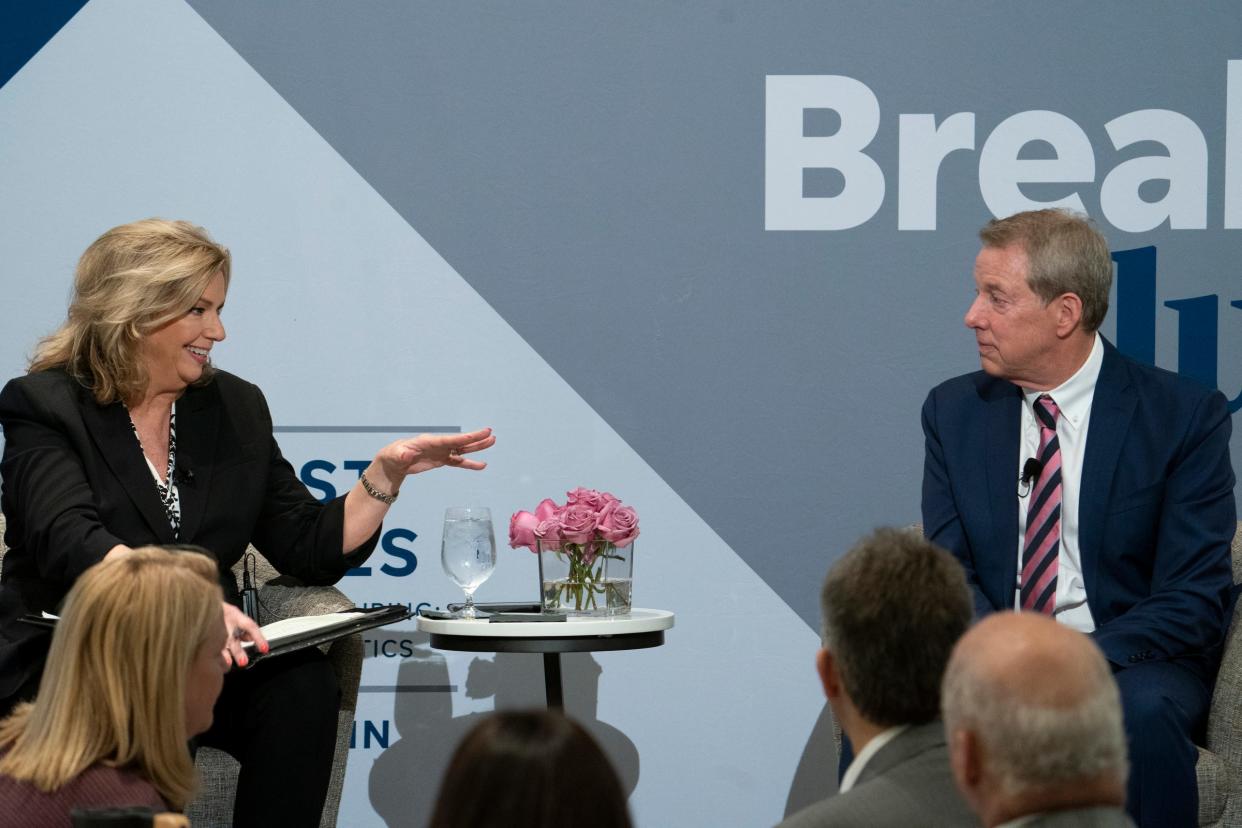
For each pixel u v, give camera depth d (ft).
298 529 20.20
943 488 20.33
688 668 23.71
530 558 23.62
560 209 23.50
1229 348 23.50
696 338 23.57
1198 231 23.50
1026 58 23.45
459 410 23.58
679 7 23.38
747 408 23.63
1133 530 19.16
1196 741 18.35
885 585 10.14
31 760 11.39
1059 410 19.74
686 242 23.53
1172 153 23.45
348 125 23.38
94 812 9.69
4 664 17.48
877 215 23.53
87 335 18.98
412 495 23.57
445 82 23.40
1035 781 8.13
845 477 23.65
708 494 23.63
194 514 19.21
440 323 23.56
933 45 23.43
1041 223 19.11
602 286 23.54
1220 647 19.11
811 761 23.72
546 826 7.24
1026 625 8.54
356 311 23.52
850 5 23.38
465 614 19.45
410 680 23.61
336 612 19.36
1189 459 19.02
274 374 23.45
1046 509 19.53
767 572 23.68
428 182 23.44
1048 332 19.10
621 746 23.73
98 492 18.61
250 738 18.12
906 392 23.62
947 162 23.50
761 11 23.38
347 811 23.56
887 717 10.09
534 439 23.65
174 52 23.26
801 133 23.48
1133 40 23.44
